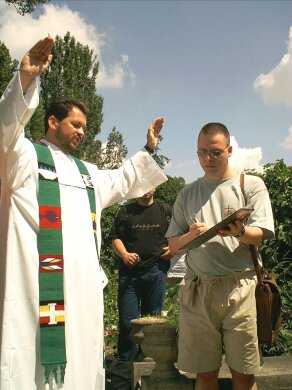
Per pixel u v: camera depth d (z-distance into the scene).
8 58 23.47
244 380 3.04
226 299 3.01
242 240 2.90
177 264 4.35
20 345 2.59
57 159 3.04
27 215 2.77
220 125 3.18
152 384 3.57
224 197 3.15
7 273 2.65
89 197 3.10
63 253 2.81
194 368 3.12
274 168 5.29
